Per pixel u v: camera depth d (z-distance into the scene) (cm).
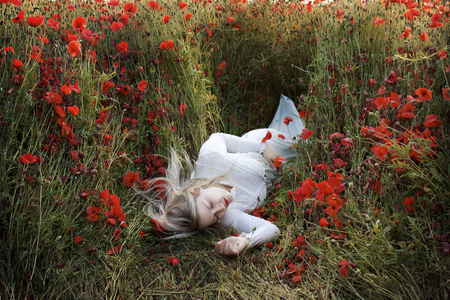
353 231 176
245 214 217
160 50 260
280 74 319
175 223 208
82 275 169
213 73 303
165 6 290
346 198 189
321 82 252
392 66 233
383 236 158
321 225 178
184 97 259
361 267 162
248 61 314
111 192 201
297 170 231
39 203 168
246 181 236
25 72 186
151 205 215
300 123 291
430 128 193
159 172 234
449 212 159
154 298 170
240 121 312
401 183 181
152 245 202
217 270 183
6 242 159
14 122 170
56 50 215
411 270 157
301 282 173
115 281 168
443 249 146
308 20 319
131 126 226
